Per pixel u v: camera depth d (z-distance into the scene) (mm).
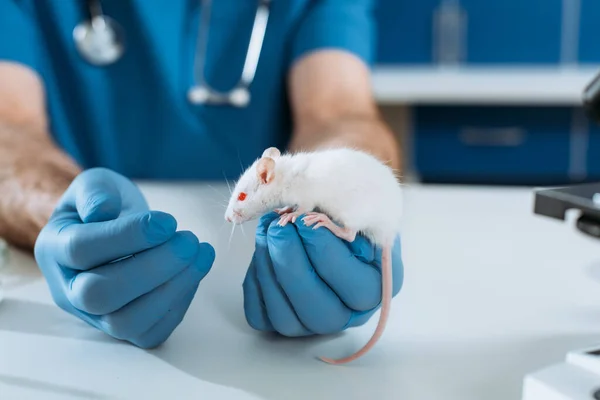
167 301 549
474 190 993
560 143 2002
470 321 605
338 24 1130
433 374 540
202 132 1194
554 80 1896
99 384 528
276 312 560
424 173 2070
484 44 2232
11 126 914
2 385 526
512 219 847
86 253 547
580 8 2154
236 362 553
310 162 570
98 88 1178
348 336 587
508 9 2188
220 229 791
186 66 1201
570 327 596
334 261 542
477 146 2029
